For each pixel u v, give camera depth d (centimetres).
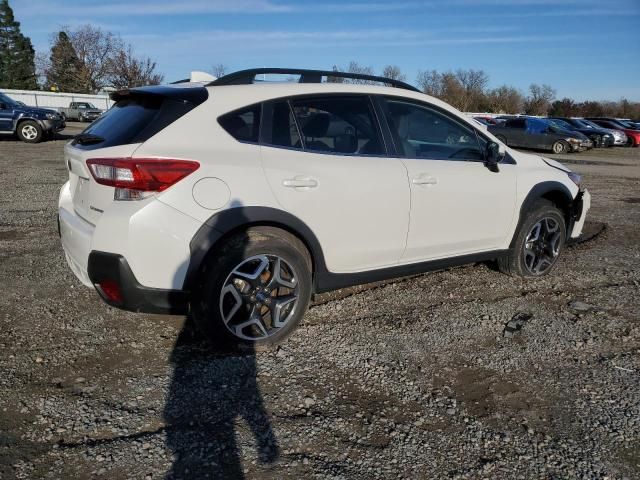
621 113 6253
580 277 514
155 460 243
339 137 370
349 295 450
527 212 472
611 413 290
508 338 377
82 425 267
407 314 413
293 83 365
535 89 6259
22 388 298
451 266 444
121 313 397
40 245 564
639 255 601
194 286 316
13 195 840
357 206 364
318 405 290
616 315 423
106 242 302
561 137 2259
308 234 347
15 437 257
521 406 296
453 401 298
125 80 4444
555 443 264
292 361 336
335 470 241
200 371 321
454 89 5641
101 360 331
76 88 5481
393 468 244
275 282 340
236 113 336
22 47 6719
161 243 301
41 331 366
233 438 260
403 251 399
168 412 280
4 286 444
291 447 255
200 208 309
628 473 245
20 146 1683
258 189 326
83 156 323
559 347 365
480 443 263
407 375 324
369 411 287
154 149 306
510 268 491
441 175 407
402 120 404
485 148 447
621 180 1335
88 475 233
